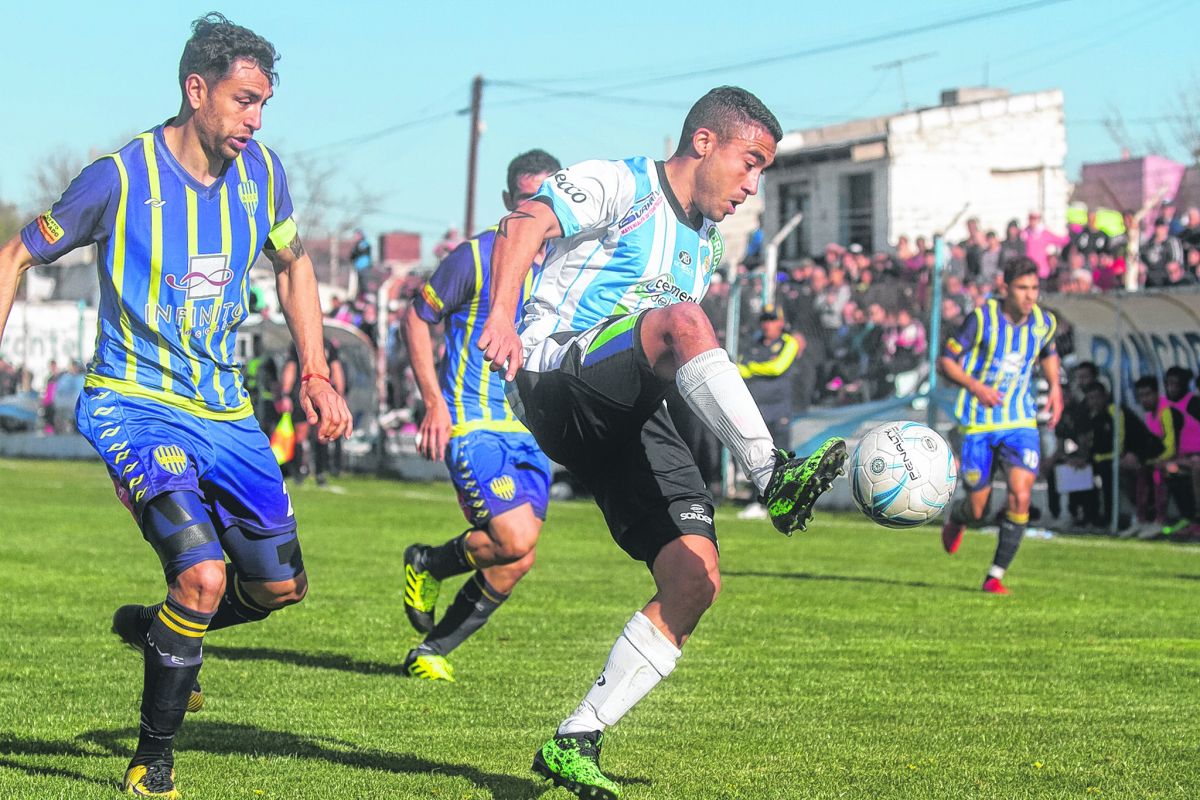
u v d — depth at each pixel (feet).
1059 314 58.23
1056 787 16.87
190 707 19.92
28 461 112.16
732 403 14.34
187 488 16.39
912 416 63.36
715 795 16.34
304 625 30.55
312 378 17.76
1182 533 55.16
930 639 29.01
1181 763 18.20
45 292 174.60
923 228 113.60
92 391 16.93
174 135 16.74
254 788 16.42
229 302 17.13
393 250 206.80
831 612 33.14
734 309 71.31
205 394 17.13
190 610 15.94
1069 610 33.76
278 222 17.65
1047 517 60.75
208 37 16.33
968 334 37.58
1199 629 30.68
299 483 84.58
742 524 60.95
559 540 52.75
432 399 24.35
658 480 15.79
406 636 29.14
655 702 22.21
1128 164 116.26
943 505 14.85
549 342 16.22
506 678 24.35
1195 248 68.08
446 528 55.77
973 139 114.73
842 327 67.31
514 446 24.53
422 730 20.02
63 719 20.42
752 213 133.80
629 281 16.37
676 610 15.12
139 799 15.78
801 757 18.42
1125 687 23.66
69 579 38.11
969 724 20.62
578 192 15.84
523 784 16.75
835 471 13.42
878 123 125.18
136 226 16.53
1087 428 58.08
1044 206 116.16
